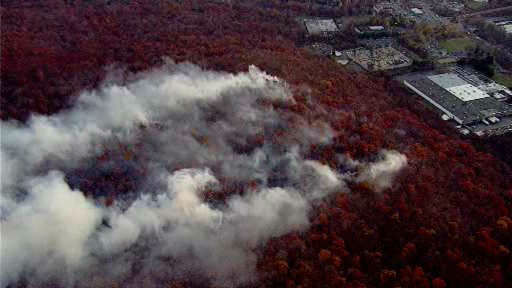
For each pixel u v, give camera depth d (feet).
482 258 510.99
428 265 499.10
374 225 543.39
